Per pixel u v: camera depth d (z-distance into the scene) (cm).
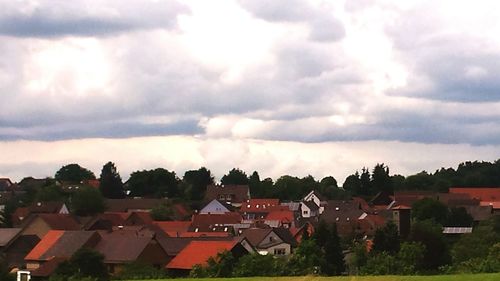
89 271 9088
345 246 11962
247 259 7656
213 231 15388
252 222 17512
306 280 5894
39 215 14500
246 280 6175
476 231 12031
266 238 12850
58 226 14188
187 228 16150
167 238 11169
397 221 14475
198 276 7650
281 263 7750
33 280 9519
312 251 8888
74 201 19425
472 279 5431
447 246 11288
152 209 19912
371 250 10931
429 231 10925
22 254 12544
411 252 9019
